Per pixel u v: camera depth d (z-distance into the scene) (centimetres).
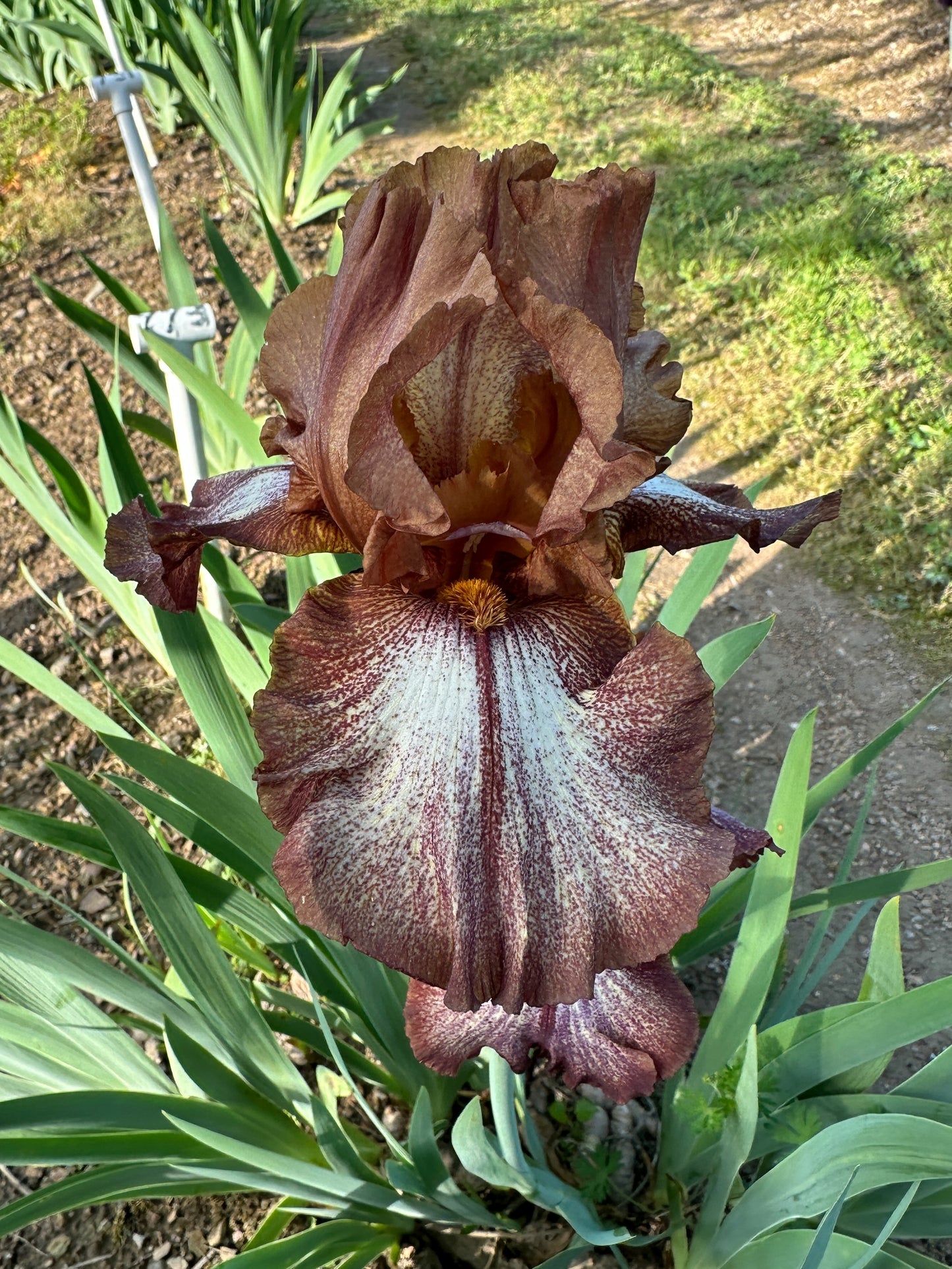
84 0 92
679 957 33
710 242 82
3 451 47
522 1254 31
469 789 17
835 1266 22
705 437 67
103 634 55
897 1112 26
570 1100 33
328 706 18
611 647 19
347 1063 32
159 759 27
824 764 50
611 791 17
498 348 19
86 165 95
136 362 46
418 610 19
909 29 113
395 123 103
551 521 18
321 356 20
